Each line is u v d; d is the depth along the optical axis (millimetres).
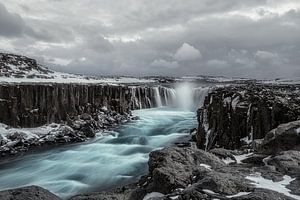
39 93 37594
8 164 27250
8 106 34781
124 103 50625
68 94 40812
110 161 27219
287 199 7898
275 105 18266
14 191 7660
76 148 32031
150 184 10914
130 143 34344
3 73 52719
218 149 14148
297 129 13523
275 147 13492
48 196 7703
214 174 9531
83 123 38844
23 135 33344
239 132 20766
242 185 8828
